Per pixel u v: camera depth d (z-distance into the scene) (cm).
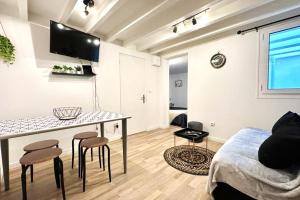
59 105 271
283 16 247
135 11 245
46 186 179
